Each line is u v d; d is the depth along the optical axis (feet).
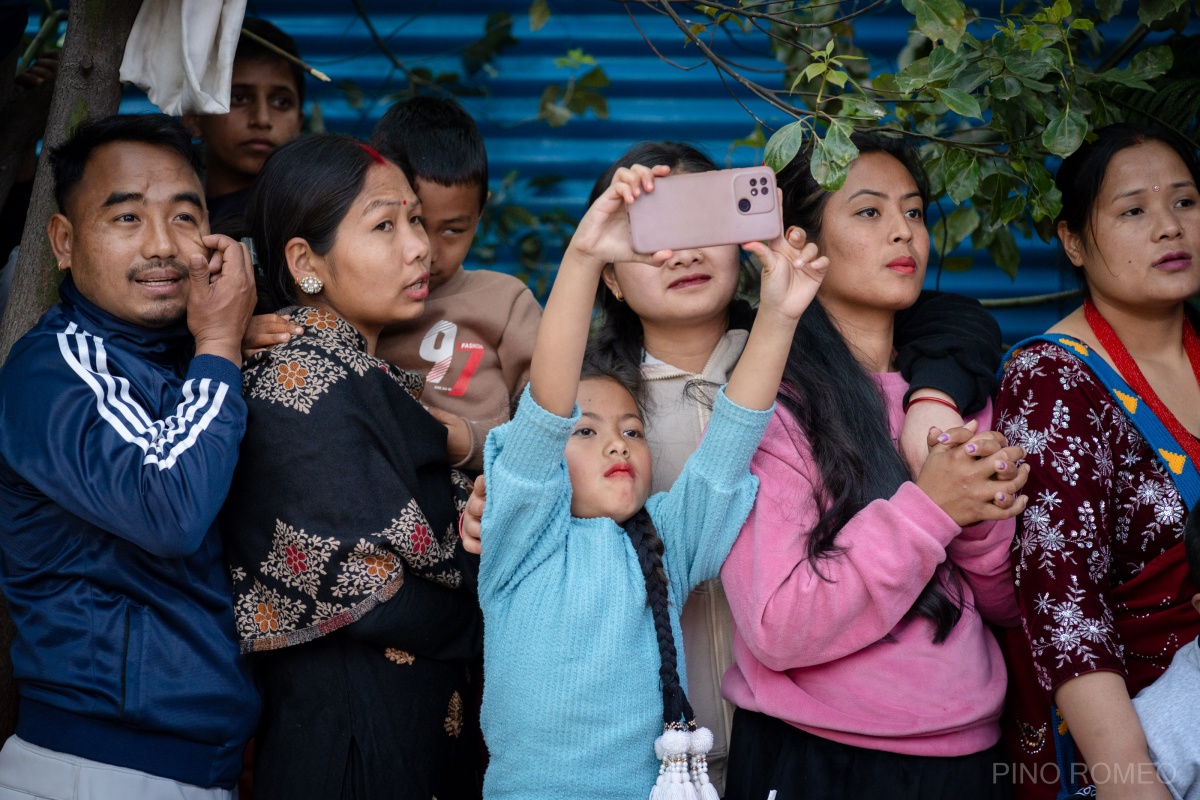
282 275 8.63
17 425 7.50
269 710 8.02
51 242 8.32
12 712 8.58
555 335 6.77
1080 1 9.95
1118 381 8.04
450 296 10.21
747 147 13.48
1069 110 8.20
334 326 8.36
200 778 7.58
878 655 7.54
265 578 7.77
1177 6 9.42
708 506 7.34
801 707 7.54
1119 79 9.05
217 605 7.82
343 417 7.80
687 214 6.72
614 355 8.66
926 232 8.62
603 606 7.16
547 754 7.06
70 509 7.37
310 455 7.69
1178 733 7.06
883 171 8.47
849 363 8.19
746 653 7.77
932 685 7.51
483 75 13.67
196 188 8.24
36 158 11.86
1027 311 13.47
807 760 7.57
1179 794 7.00
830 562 7.32
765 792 7.64
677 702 7.10
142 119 8.17
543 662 7.08
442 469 8.64
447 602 8.14
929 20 7.96
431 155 9.89
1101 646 7.31
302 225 8.46
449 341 10.00
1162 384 8.46
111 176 7.93
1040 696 8.06
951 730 7.48
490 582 7.34
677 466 8.32
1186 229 8.25
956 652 7.63
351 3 13.56
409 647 7.92
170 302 7.99
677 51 13.64
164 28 8.82
